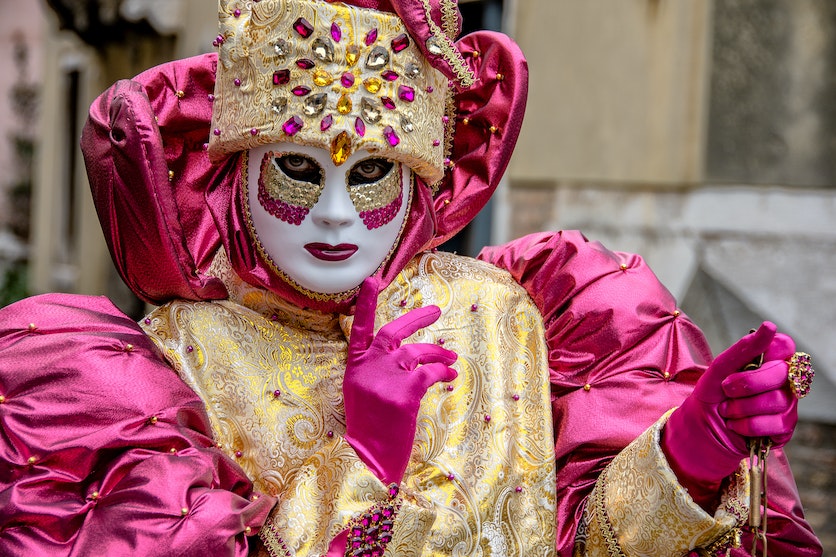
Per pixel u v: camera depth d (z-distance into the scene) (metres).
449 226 3.09
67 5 14.15
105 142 2.73
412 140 2.73
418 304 3.01
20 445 2.46
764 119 7.68
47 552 2.38
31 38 24.14
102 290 15.75
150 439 2.50
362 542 2.47
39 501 2.42
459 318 3.02
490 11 8.45
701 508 2.63
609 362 3.06
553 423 3.08
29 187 23.12
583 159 8.04
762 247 7.68
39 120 23.62
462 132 3.14
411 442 2.57
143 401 2.53
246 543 2.49
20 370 2.53
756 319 7.66
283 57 2.66
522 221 8.21
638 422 2.98
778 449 3.16
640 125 7.89
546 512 2.89
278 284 2.80
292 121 2.64
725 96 7.75
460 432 2.87
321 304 2.82
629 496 2.76
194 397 2.64
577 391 3.05
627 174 7.95
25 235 23.09
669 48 7.82
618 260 3.19
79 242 17.09
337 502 2.51
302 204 2.71
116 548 2.36
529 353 3.07
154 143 2.71
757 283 7.68
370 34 2.68
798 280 7.61
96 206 2.78
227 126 2.76
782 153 7.66
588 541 2.88
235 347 2.82
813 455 7.36
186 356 2.78
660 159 7.85
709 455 2.61
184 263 2.80
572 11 8.05
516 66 3.05
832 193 7.58
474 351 2.98
